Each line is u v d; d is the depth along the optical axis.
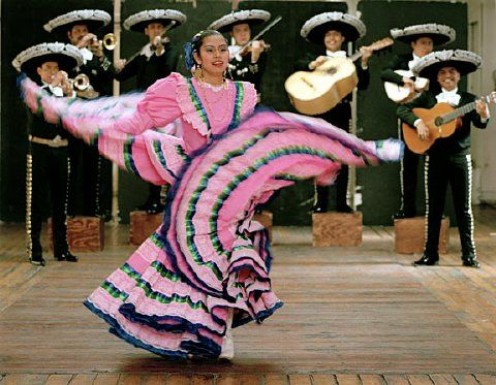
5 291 6.69
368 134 10.00
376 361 4.98
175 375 4.71
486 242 9.10
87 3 9.95
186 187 4.78
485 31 11.40
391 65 8.70
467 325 5.79
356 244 8.86
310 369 4.83
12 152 10.06
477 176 11.84
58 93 7.36
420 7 9.91
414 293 6.72
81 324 5.73
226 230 4.77
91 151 8.68
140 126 4.81
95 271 7.51
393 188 10.11
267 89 9.99
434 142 7.64
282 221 10.16
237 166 4.81
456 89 7.61
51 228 8.45
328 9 9.96
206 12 9.95
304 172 4.95
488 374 4.76
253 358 5.02
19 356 5.04
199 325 4.62
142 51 8.88
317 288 6.87
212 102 4.85
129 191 10.09
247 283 4.77
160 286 4.70
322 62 8.52
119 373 4.74
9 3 9.95
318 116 8.71
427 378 4.69
